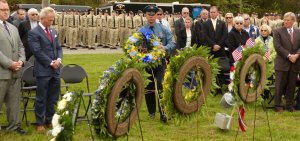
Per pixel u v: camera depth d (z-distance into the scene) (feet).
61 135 14.29
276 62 29.71
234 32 33.65
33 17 32.37
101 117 16.01
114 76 15.99
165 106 19.04
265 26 32.42
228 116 24.21
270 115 28.53
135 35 24.86
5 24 22.74
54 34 24.17
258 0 133.80
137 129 24.23
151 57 24.20
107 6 91.86
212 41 34.35
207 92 20.13
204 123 25.99
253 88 21.12
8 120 23.40
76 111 14.75
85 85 37.93
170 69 18.70
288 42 29.48
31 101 31.58
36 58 23.43
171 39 26.50
